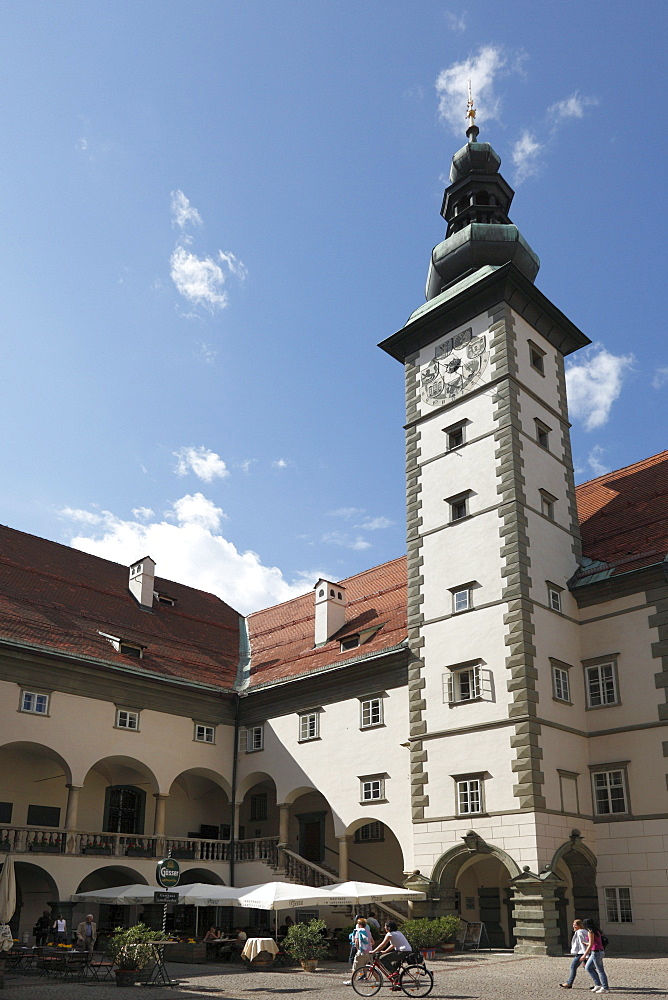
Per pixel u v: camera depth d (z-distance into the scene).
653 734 31.14
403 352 42.62
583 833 31.03
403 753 35.34
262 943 27.70
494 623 33.16
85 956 26.19
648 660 32.16
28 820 37.19
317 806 41.59
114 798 41.00
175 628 47.12
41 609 40.28
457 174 45.97
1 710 34.72
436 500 37.69
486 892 34.50
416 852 32.91
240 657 48.19
